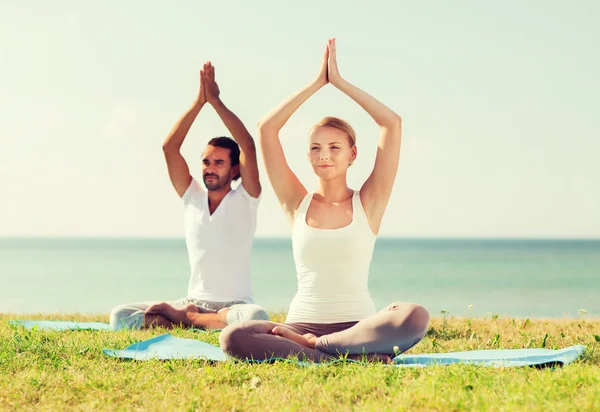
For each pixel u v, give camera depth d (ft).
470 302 95.55
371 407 13.57
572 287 124.88
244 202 28.48
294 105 19.53
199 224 28.73
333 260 18.58
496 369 16.85
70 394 15.39
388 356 18.04
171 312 27.37
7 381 16.40
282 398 14.56
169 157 29.07
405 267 185.26
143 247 378.73
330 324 18.49
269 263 202.59
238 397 14.76
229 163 28.89
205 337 24.38
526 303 94.12
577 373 15.84
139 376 16.74
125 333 24.99
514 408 13.08
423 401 13.80
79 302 94.43
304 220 19.10
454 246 421.18
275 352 17.84
